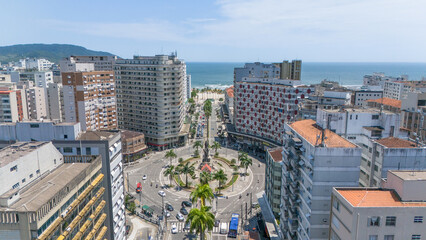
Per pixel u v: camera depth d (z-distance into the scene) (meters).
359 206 44.66
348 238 46.00
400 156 61.34
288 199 75.38
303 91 151.75
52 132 78.50
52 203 51.88
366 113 78.50
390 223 44.44
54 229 51.44
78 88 156.00
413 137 112.19
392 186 49.94
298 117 131.62
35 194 52.72
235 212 111.75
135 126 190.62
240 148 183.75
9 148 63.88
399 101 153.38
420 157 61.44
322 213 60.25
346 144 62.06
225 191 128.00
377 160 64.25
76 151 76.00
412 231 44.69
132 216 109.25
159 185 134.38
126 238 94.75
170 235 97.81
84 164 67.88
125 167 155.50
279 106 160.62
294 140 68.00
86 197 64.50
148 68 178.12
